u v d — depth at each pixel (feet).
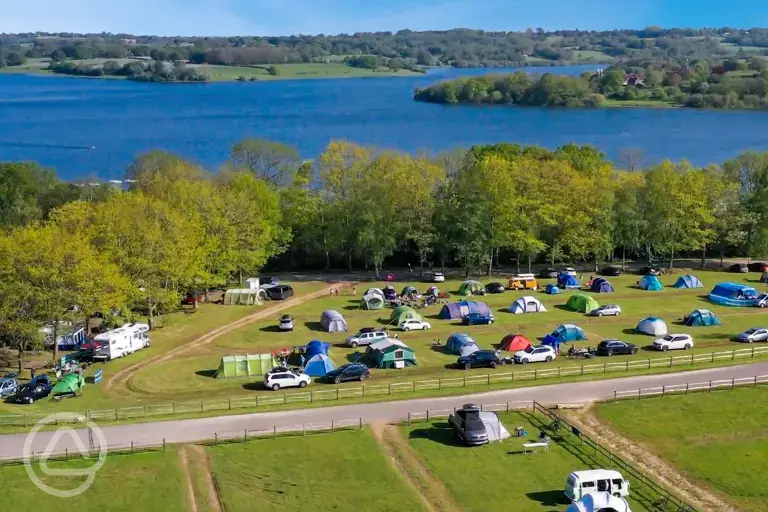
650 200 403.95
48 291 245.65
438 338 287.28
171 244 296.71
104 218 294.87
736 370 244.63
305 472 175.52
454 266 429.38
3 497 160.45
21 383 234.17
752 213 406.41
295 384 232.32
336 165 406.62
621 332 295.07
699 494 168.14
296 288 370.32
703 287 371.76
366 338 278.05
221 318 315.99
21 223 437.17
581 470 174.91
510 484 170.71
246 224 350.43
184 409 211.41
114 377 242.17
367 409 212.02
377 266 393.50
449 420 200.85
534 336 289.33
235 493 165.07
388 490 167.53
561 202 394.11
